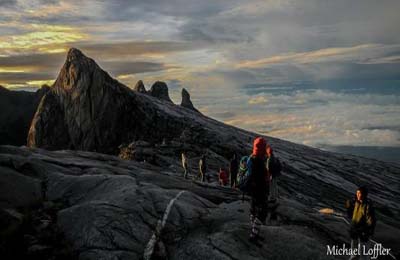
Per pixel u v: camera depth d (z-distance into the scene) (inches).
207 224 486.3
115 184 576.4
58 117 3538.4
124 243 433.4
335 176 3496.6
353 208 454.3
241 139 3823.8
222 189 716.7
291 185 2733.8
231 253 414.9
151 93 5866.1
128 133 3449.8
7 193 531.8
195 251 424.8
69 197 559.2
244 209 551.8
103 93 3484.3
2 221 459.2
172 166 1820.9
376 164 4655.5
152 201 519.5
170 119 3722.9
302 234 493.7
